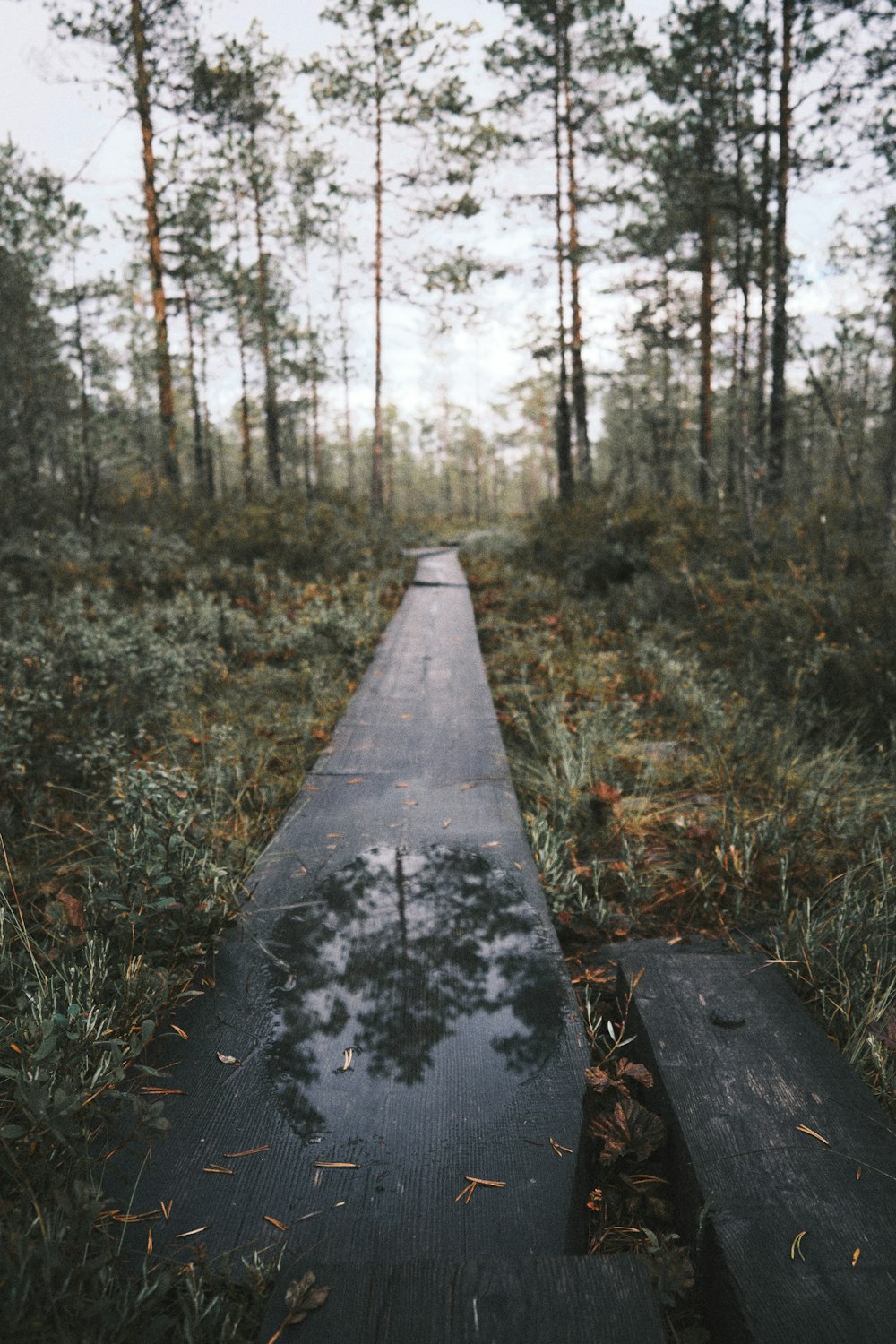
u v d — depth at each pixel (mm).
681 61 15195
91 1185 1340
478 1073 1767
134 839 2385
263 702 5027
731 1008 1883
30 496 11742
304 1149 1564
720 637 6559
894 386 8375
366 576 10836
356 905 2477
